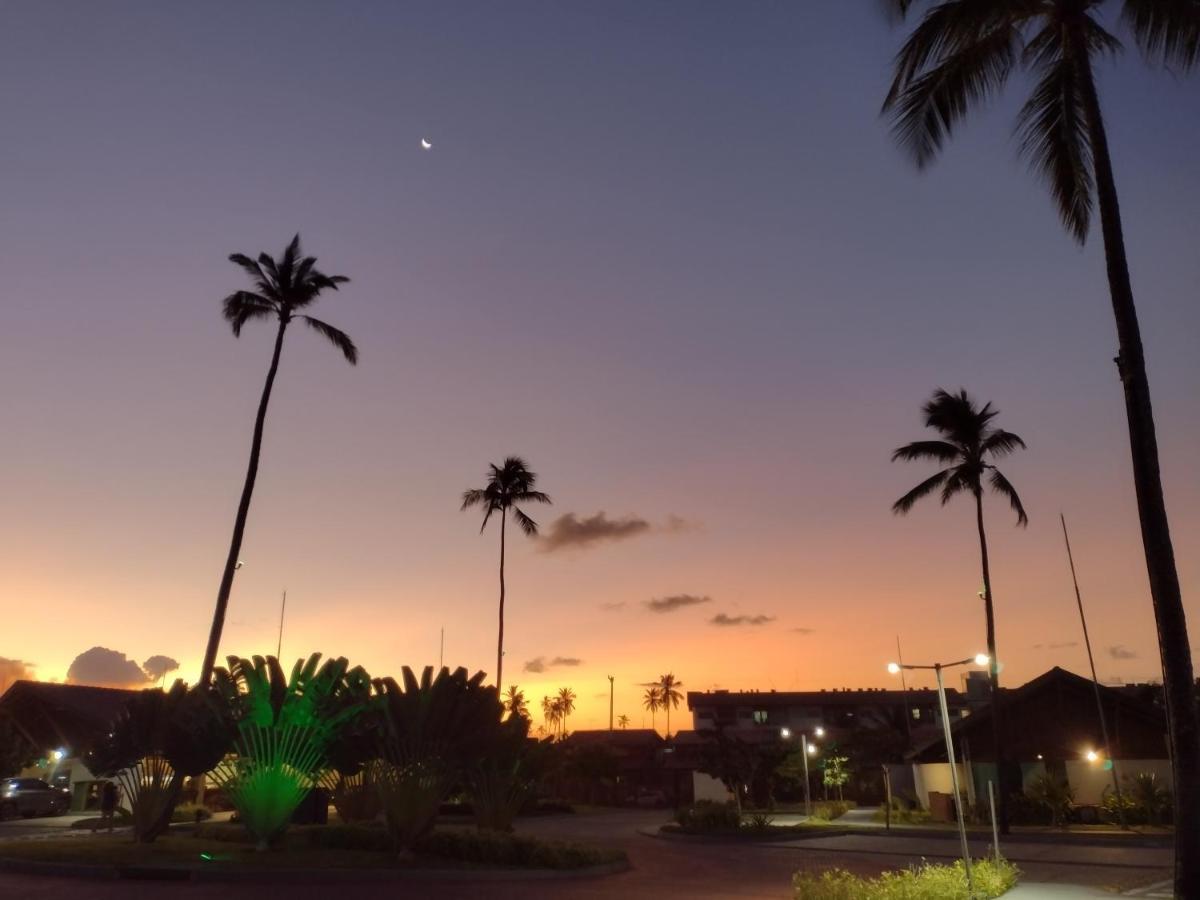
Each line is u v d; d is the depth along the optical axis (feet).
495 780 92.53
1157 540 47.98
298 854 68.74
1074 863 80.43
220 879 59.36
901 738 221.87
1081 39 54.13
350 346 120.37
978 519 125.39
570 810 207.21
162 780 76.18
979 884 53.31
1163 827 112.88
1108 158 53.21
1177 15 50.93
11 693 171.32
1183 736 45.47
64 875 59.93
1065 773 138.00
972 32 55.62
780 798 216.74
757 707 285.02
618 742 341.82
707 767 194.08
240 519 108.17
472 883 63.00
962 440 126.72
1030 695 143.84
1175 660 46.42
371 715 73.05
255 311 118.01
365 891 55.98
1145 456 49.06
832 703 280.10
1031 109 57.82
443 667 73.10
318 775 74.69
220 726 72.95
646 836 134.10
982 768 144.36
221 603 104.42
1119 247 51.85
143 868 59.57
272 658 73.46
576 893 59.06
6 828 112.88
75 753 161.68
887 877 53.98
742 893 61.36
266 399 114.32
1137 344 50.44
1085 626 144.36
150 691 76.28
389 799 70.69
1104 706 139.03
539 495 196.65
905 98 57.47
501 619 188.14
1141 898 53.98
